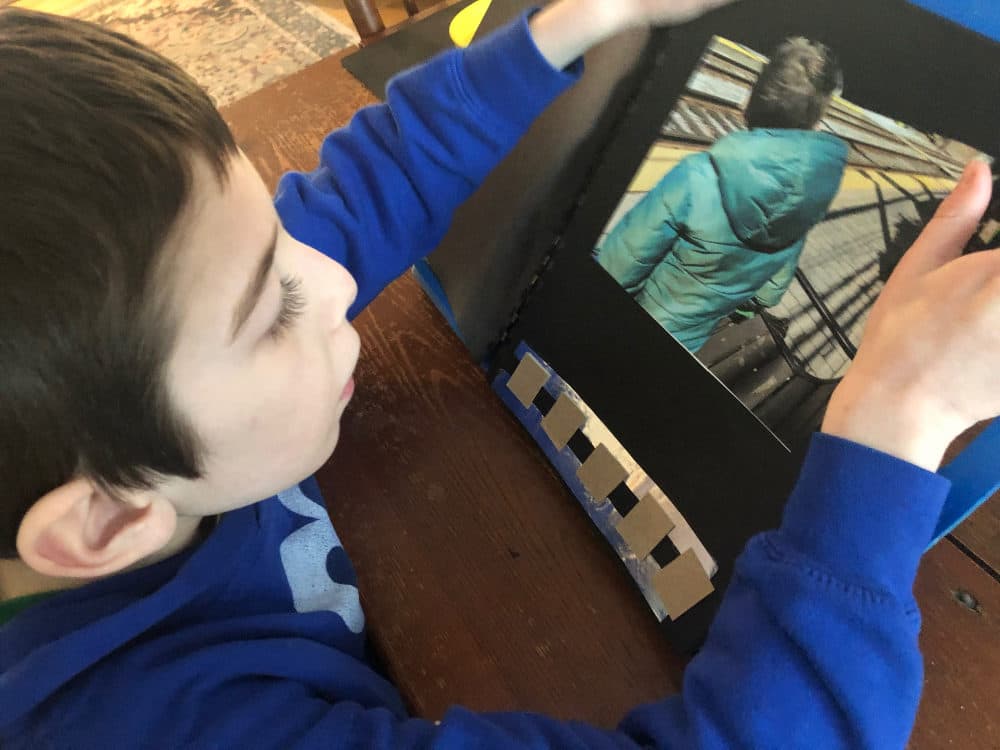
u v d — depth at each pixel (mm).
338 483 491
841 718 285
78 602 364
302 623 417
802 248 343
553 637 423
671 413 399
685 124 393
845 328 323
